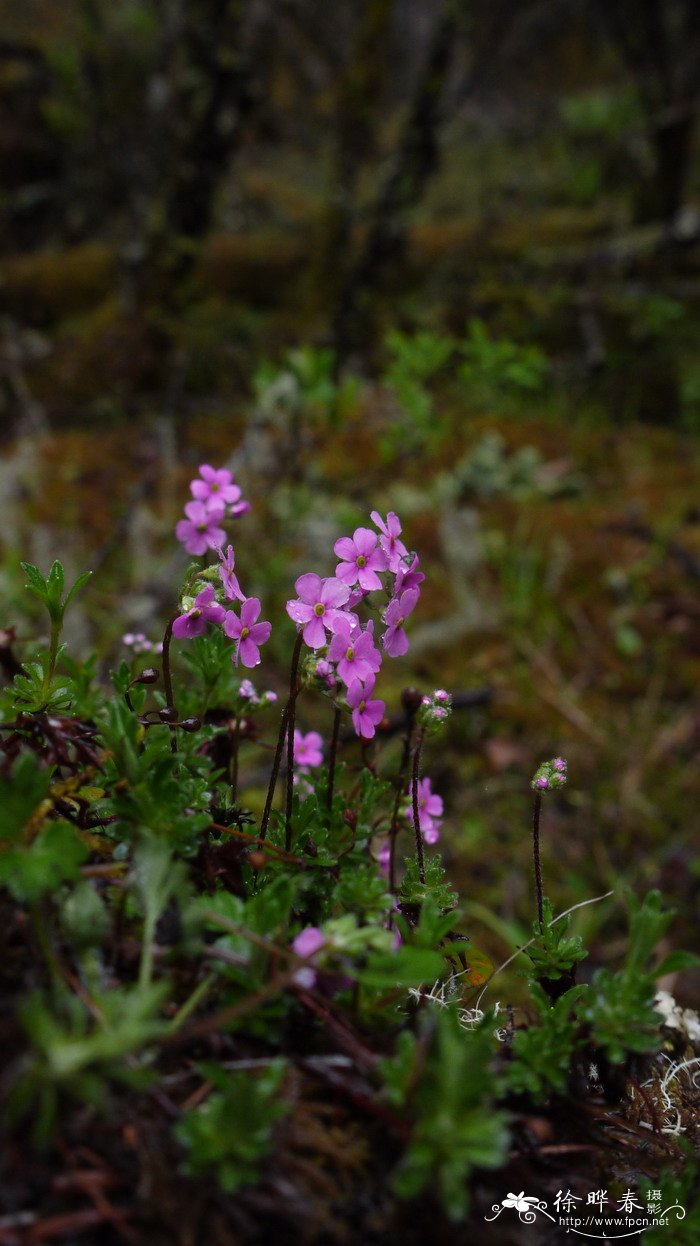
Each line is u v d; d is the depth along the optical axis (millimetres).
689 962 268
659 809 682
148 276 1106
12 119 1477
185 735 302
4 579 654
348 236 1215
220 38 1061
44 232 1479
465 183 1825
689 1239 263
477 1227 259
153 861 264
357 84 1154
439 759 697
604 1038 267
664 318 1293
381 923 289
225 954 264
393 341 832
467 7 1202
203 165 1086
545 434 1116
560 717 741
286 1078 261
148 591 699
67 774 326
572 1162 275
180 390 1052
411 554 302
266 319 1222
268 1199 250
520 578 854
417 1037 268
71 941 257
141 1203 245
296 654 293
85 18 1326
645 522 970
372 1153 258
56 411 1045
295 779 356
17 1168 244
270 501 801
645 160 1632
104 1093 243
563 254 1416
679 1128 299
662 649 811
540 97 2020
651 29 1396
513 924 582
